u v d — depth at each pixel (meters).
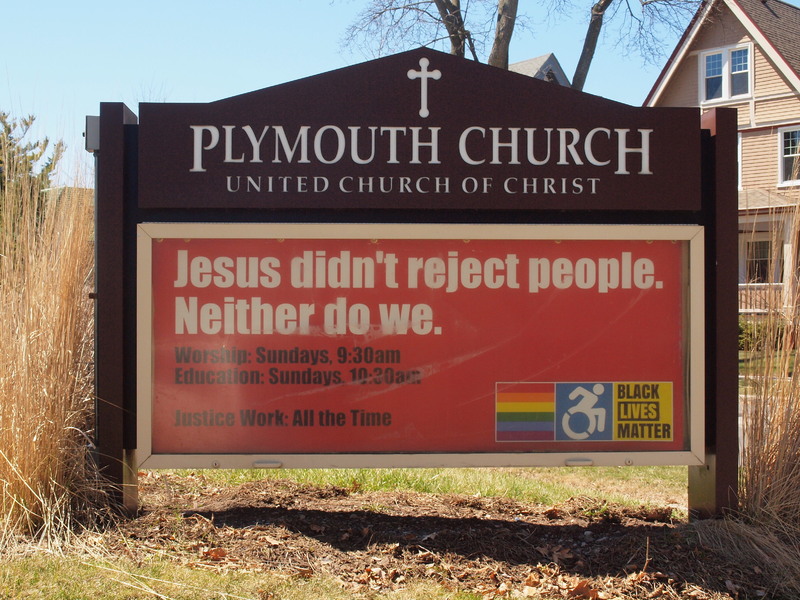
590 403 5.56
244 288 5.49
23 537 4.89
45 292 5.42
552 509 5.95
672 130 5.61
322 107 5.53
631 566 4.80
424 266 5.53
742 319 5.84
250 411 5.47
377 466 5.45
